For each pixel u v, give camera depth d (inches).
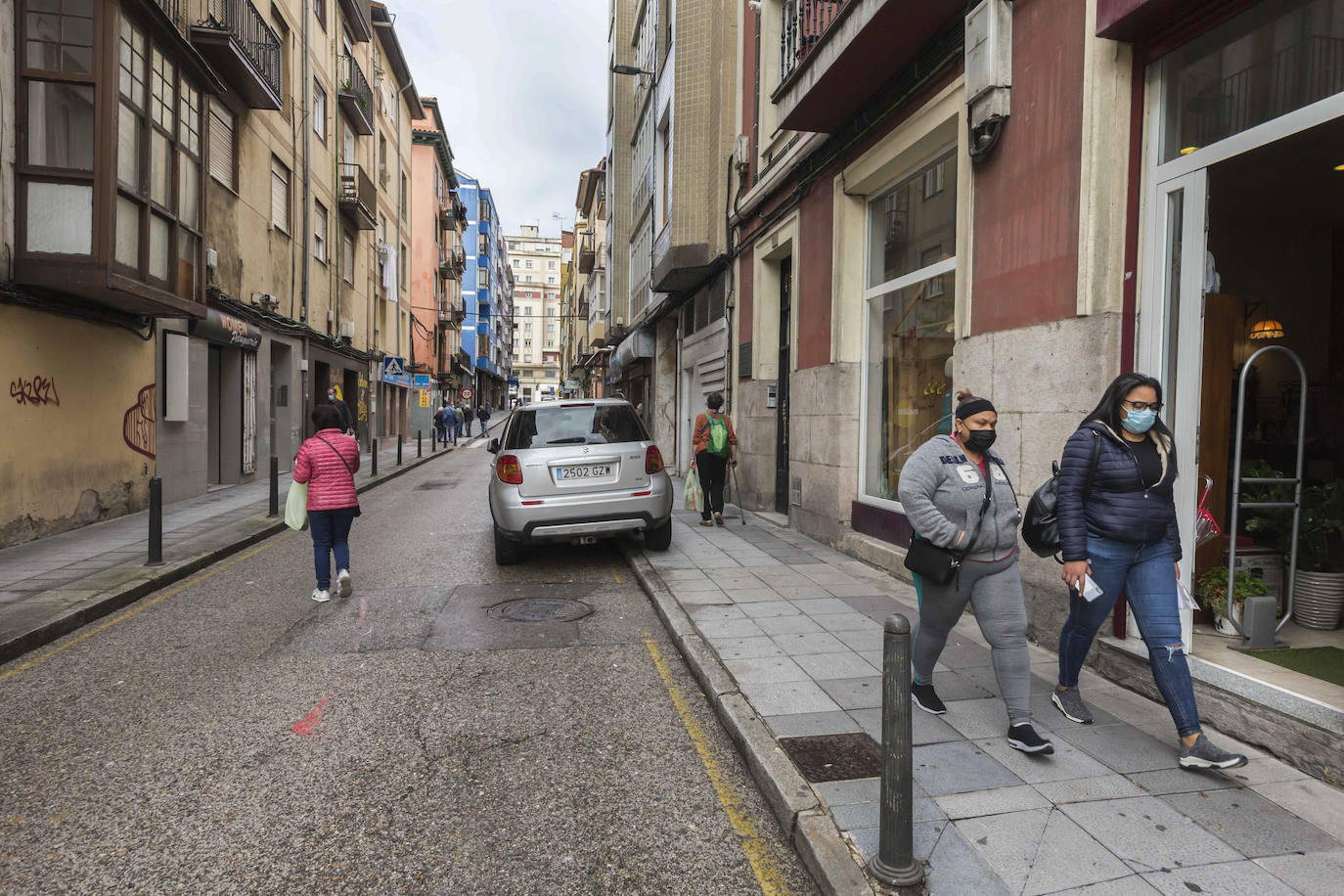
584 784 127.0
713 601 231.1
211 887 99.0
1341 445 211.6
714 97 482.9
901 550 267.3
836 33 255.0
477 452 1053.8
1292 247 207.9
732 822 116.1
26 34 306.5
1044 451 182.7
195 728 148.4
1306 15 129.0
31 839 109.9
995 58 196.9
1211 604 165.2
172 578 270.8
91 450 366.9
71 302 341.4
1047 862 98.1
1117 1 154.9
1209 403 166.4
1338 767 116.0
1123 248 164.1
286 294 634.8
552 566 301.0
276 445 634.8
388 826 113.8
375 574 286.8
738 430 458.3
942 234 258.1
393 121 1083.3
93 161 313.6
